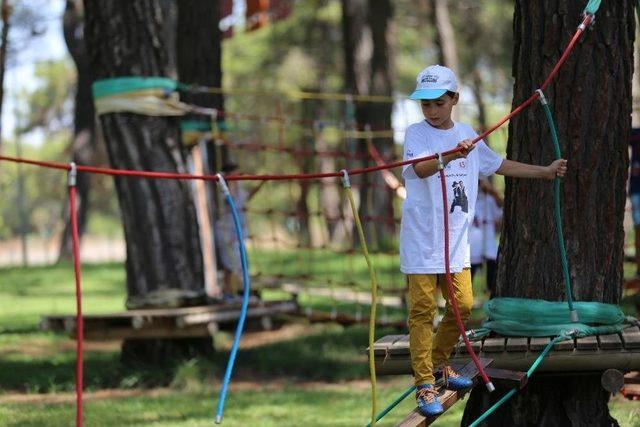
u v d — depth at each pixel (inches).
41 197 4867.1
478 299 976.3
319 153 977.5
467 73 3125.0
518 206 506.9
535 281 500.1
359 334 983.0
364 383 818.2
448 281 416.5
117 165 852.6
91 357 914.7
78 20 2085.4
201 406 709.9
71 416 669.9
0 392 781.3
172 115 853.8
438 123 445.1
